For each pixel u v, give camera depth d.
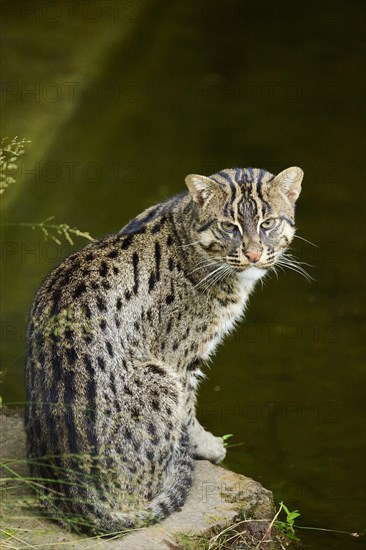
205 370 14.30
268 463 12.25
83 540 8.73
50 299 9.30
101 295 9.36
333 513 11.21
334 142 20.28
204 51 23.44
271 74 22.77
